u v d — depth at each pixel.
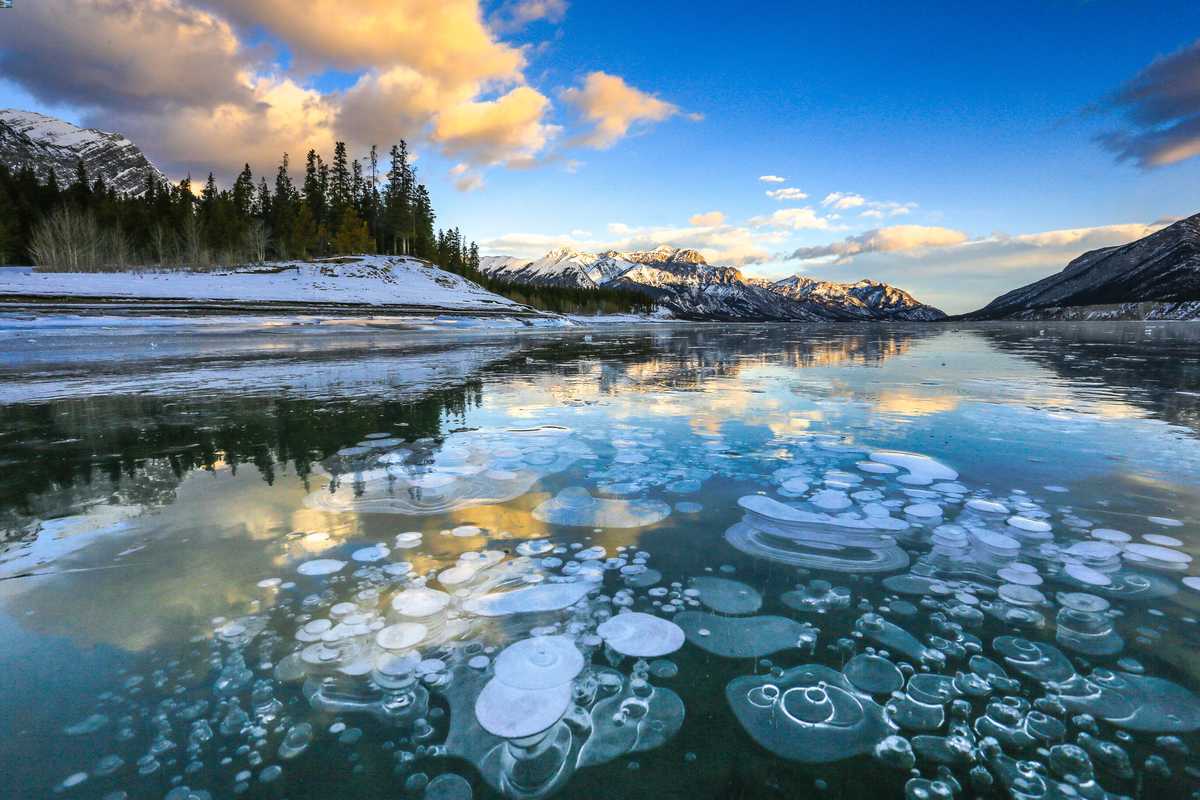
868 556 2.09
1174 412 4.98
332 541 2.22
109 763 1.11
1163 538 2.23
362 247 58.00
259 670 1.40
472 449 3.74
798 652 1.49
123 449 3.69
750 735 1.20
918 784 1.06
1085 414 4.91
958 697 1.31
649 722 1.24
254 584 1.86
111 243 45.78
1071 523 2.39
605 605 1.74
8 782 1.06
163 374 8.44
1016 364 10.27
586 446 3.83
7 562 2.00
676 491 2.87
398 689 1.34
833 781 1.07
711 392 6.57
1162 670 1.39
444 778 1.08
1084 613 1.67
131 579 1.88
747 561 2.06
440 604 1.74
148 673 1.39
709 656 1.48
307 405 5.53
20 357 11.62
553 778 1.08
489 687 1.35
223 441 3.93
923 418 4.81
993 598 1.78
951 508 2.60
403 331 27.20
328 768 1.10
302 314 29.97
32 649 1.48
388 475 3.13
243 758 1.13
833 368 9.65
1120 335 25.12
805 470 3.24
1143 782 1.06
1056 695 1.31
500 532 2.33
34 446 3.78
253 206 64.12
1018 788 1.05
